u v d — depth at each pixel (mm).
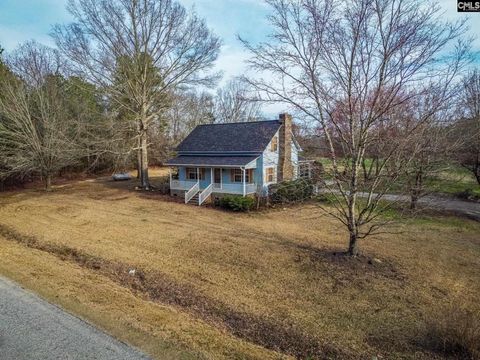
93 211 18438
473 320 6160
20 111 23938
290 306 7617
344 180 9961
